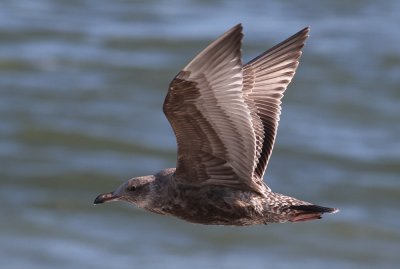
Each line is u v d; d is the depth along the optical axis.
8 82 23.70
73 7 29.41
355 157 20.36
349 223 18.09
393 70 24.70
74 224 17.80
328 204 18.62
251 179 7.96
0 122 21.66
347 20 28.62
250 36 26.64
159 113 22.38
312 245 17.44
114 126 21.69
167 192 8.33
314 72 24.45
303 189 19.06
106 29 27.41
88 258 16.62
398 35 27.30
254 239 17.52
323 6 29.98
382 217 18.30
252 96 8.64
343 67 24.78
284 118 22.12
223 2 30.19
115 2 29.98
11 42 26.17
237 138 7.62
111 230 17.59
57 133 21.27
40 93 23.17
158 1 30.16
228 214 8.16
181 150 7.91
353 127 21.88
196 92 7.38
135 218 18.00
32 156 20.28
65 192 18.95
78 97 23.02
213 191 8.11
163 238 17.38
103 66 24.73
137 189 8.49
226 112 7.45
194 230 17.62
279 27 27.55
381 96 23.30
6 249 16.89
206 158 7.89
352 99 23.12
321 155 20.39
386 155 20.48
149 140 21.08
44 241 17.20
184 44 26.16
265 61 8.70
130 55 25.48
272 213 8.14
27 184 19.17
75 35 26.84
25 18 28.05
